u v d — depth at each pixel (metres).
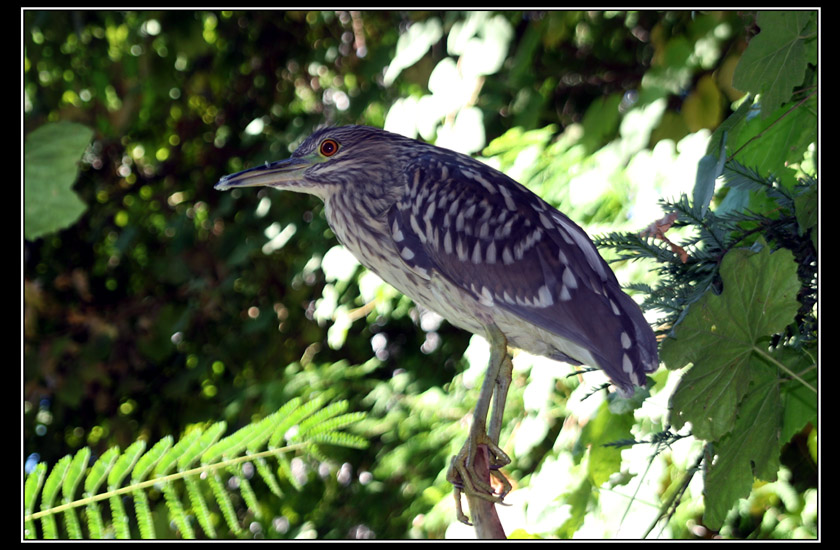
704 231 4.50
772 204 5.09
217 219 14.30
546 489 7.50
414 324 12.55
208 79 14.70
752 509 8.55
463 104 8.73
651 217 7.34
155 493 9.16
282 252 13.62
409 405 11.20
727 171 4.59
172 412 14.65
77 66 13.94
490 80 10.12
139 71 13.55
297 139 12.70
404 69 10.33
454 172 5.51
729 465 4.33
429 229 5.42
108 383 14.49
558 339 5.12
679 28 9.45
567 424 7.73
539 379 7.82
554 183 8.75
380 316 11.60
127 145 15.52
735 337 4.04
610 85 11.52
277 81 14.45
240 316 14.02
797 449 7.94
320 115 12.72
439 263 5.38
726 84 8.34
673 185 7.19
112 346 14.38
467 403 10.07
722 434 4.03
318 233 11.31
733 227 4.54
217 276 13.73
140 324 14.02
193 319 14.11
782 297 4.00
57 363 14.28
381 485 11.52
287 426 4.27
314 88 13.88
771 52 4.51
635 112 8.27
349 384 11.73
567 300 4.96
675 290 4.47
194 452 4.22
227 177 5.86
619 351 4.75
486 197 5.33
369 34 12.58
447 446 9.97
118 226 15.91
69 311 14.73
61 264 15.80
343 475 12.43
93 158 15.58
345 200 5.72
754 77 4.55
